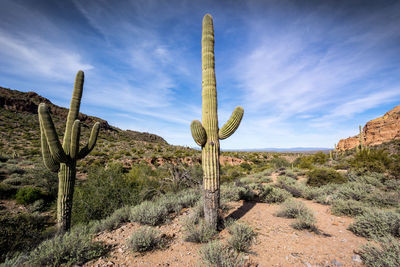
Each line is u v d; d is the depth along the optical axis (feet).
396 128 173.17
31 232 17.85
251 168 103.71
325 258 11.05
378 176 34.71
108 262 11.66
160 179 38.09
